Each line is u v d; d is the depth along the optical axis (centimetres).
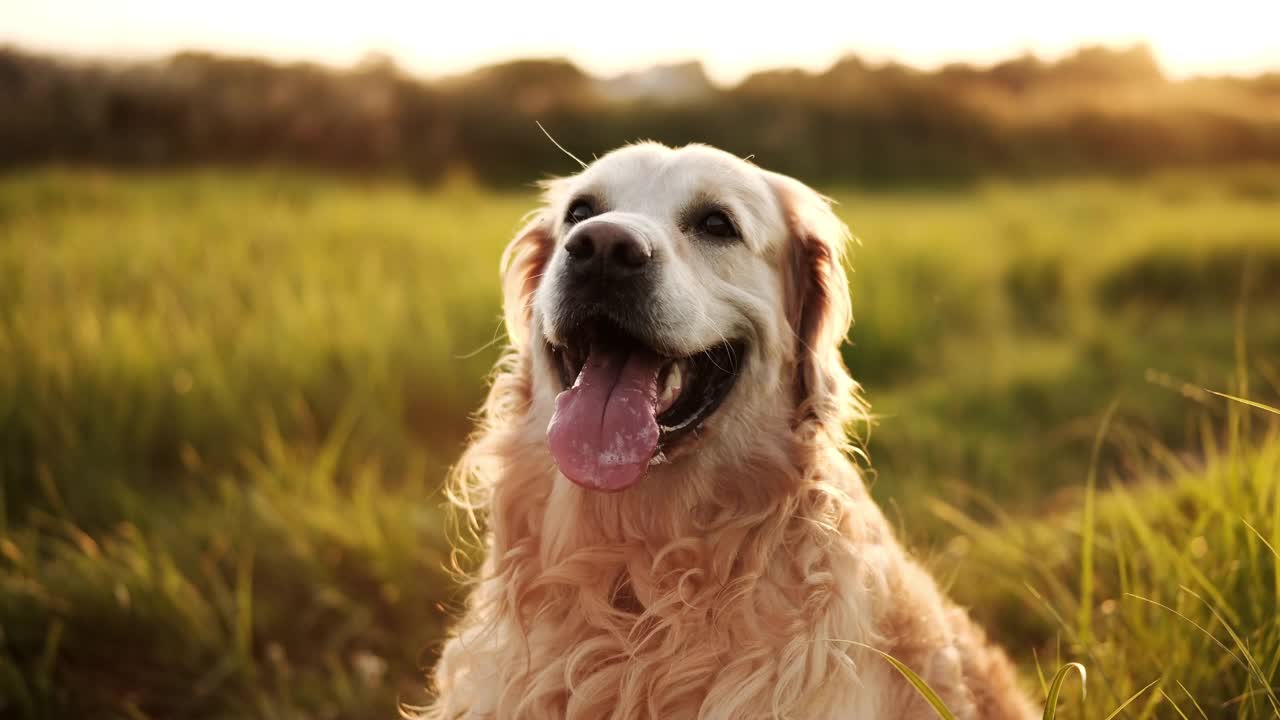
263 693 346
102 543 431
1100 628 317
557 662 250
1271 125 3247
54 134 2509
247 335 632
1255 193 2202
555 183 319
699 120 3212
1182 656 270
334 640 383
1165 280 1023
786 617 241
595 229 237
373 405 573
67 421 502
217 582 389
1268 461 305
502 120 2952
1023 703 295
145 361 564
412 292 779
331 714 344
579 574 252
